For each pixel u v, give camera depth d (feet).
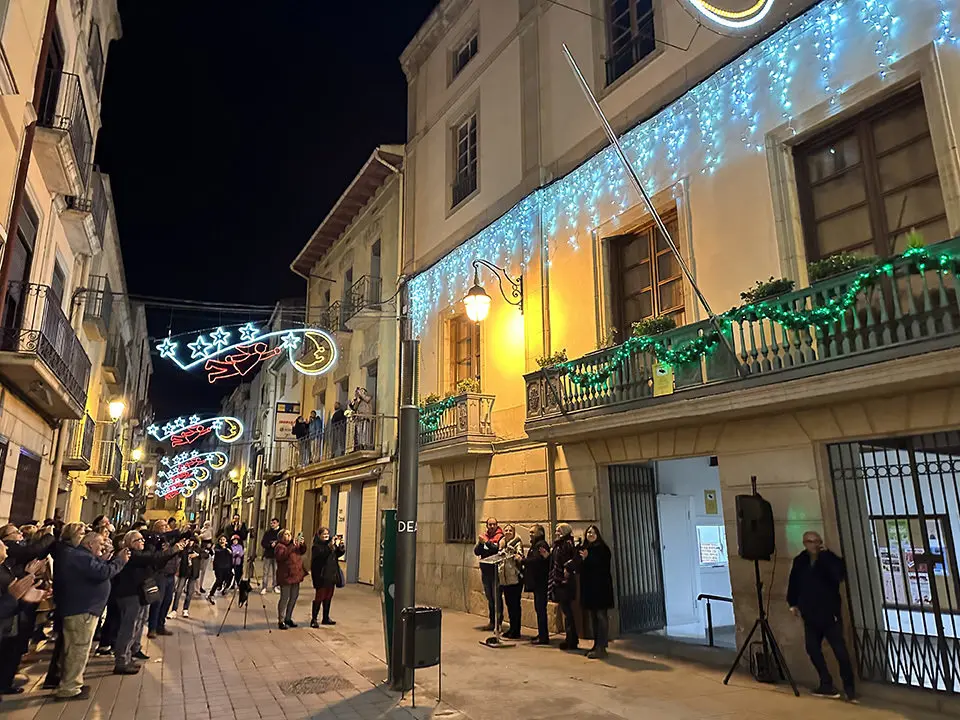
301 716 19.21
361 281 63.52
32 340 29.58
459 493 43.39
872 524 22.38
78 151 35.86
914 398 20.70
